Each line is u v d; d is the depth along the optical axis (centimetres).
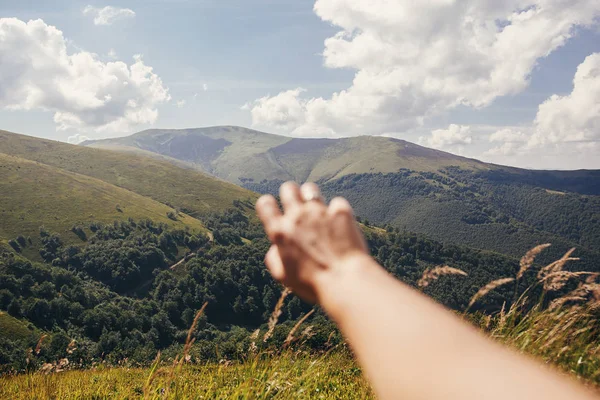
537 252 243
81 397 593
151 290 15412
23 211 18462
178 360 288
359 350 58
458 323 60
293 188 101
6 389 610
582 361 202
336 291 71
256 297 14812
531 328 227
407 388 48
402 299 64
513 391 43
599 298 230
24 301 11719
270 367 279
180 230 18838
